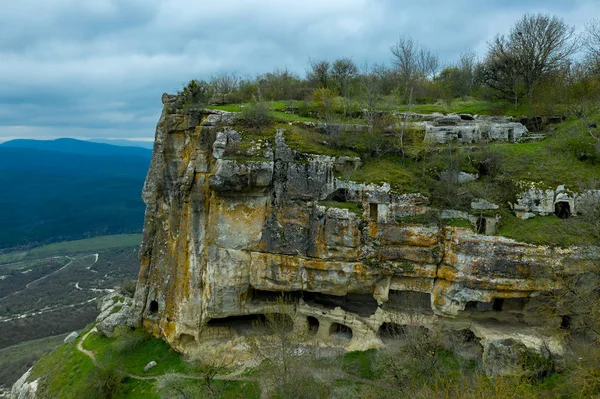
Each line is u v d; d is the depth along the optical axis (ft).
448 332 95.61
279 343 102.53
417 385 82.69
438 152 110.93
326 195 103.76
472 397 64.59
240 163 101.09
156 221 126.41
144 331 124.57
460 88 167.94
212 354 106.52
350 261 97.76
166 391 97.86
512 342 85.05
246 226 105.40
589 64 145.59
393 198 97.25
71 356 124.16
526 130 123.85
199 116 117.91
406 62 162.61
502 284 85.35
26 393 117.60
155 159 129.59
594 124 114.21
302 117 132.26
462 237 88.63
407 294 99.40
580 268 81.20
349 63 185.68
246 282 106.63
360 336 103.30
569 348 84.94
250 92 167.63
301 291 110.22
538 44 142.61
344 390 87.30
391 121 120.98
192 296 110.11
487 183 99.30
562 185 95.40
